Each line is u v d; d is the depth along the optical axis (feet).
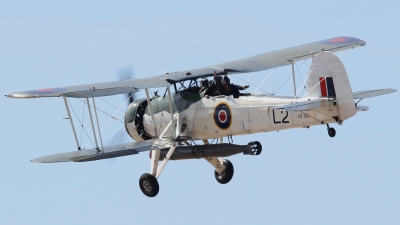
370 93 329.72
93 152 346.33
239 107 339.36
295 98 328.90
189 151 354.33
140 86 338.54
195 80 355.97
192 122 352.69
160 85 342.23
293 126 327.06
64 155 344.90
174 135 350.43
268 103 331.77
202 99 350.02
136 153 341.41
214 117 346.54
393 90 329.72
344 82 311.68
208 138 353.92
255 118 335.67
